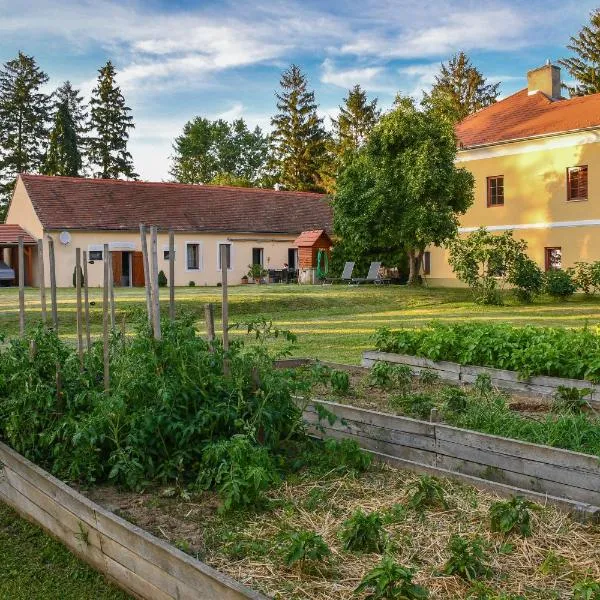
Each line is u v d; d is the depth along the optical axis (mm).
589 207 24844
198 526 4172
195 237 32062
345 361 9969
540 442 5125
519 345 7793
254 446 4945
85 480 4840
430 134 23219
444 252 28406
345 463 5031
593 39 44031
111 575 3832
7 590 3795
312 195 38750
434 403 6488
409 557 3742
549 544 3881
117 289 25750
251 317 17578
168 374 5059
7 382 5707
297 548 3562
